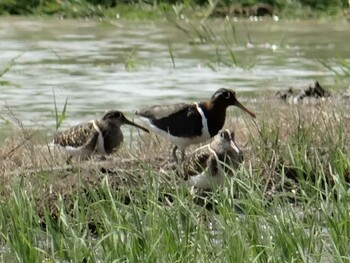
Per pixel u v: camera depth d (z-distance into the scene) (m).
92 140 15.02
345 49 25.95
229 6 30.84
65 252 11.67
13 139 15.95
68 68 23.70
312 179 14.52
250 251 11.36
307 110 17.22
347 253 11.40
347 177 14.52
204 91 21.02
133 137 16.98
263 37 27.64
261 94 20.34
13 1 30.91
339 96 19.70
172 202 13.21
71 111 19.25
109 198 12.72
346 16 30.58
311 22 30.16
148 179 13.06
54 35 27.91
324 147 15.02
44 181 13.62
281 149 14.89
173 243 11.43
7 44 26.48
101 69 23.64
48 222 11.99
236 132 16.00
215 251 11.40
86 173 14.01
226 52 25.66
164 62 24.44
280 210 12.38
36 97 20.59
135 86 21.70
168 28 29.17
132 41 27.09
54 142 15.34
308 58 24.91
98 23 30.02
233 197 12.85
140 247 11.40
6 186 13.49
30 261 11.41
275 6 30.89
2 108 19.42
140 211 12.52
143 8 30.98
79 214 12.34
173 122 15.05
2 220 12.27
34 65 23.98
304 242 11.66
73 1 31.02
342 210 12.22
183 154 15.07
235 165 13.78
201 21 29.84
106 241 11.62
